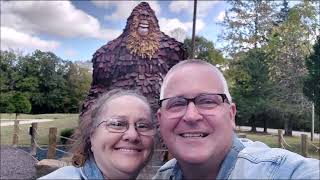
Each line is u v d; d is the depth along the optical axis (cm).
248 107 661
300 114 622
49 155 224
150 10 176
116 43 172
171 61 175
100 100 53
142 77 167
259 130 748
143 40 170
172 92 47
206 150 45
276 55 587
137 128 51
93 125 52
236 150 47
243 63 663
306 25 547
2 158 300
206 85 46
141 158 51
